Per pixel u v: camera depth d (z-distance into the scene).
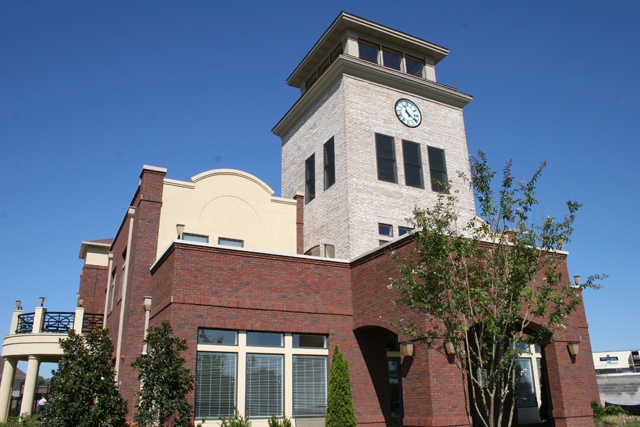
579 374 15.20
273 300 16.22
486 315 11.07
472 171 12.78
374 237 20.59
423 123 23.70
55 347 22.88
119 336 19.19
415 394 13.65
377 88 22.97
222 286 15.59
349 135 21.45
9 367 23.77
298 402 15.90
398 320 14.91
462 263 11.50
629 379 40.53
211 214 20.47
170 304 14.87
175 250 15.26
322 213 22.06
